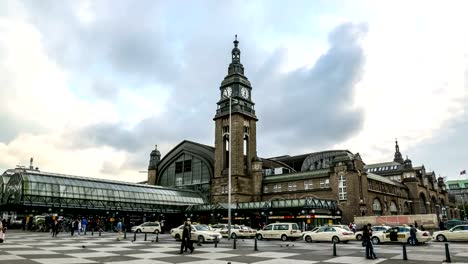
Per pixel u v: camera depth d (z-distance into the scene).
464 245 36.31
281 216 67.69
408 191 109.38
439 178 137.38
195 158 100.25
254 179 88.31
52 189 66.12
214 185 89.62
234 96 92.19
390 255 26.17
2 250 25.80
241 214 74.62
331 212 71.31
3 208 68.38
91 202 71.56
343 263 21.47
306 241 42.41
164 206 84.81
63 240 38.44
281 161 118.56
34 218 65.56
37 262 19.88
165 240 41.41
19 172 65.56
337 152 117.88
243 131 89.94
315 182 81.38
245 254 26.38
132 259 22.56
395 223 62.59
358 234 46.25
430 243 39.69
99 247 30.67
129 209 77.44
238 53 98.38
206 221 82.69
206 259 23.06
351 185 74.06
